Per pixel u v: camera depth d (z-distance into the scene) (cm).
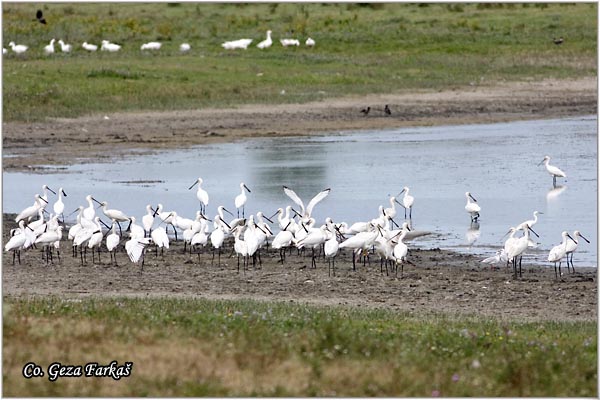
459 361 1146
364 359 1134
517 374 1092
